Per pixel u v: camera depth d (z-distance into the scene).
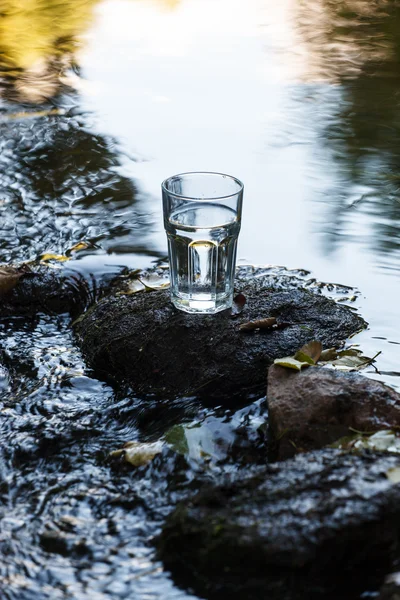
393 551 1.15
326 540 1.13
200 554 1.15
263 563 1.13
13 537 1.21
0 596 1.15
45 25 3.57
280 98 2.56
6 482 1.28
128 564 1.18
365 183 1.99
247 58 3.05
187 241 1.42
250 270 1.65
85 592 1.15
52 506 1.24
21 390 1.42
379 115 2.39
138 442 1.32
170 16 3.76
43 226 1.83
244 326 1.42
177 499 1.24
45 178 2.03
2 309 1.58
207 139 2.22
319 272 1.65
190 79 2.79
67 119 2.38
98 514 1.23
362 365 1.40
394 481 1.17
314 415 1.29
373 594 1.13
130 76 2.83
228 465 1.29
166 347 1.42
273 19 3.70
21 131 2.27
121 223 1.84
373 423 1.28
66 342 1.52
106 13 3.81
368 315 1.52
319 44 3.23
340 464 1.20
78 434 1.34
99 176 2.04
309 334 1.43
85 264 1.68
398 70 2.85
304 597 1.13
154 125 2.33
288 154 2.13
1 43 3.26
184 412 1.36
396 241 1.75
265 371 1.39
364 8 3.90
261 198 1.93
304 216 1.85
